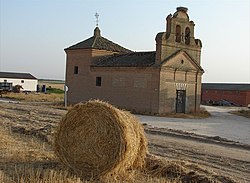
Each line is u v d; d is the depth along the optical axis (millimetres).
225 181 11086
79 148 10844
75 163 10875
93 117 10750
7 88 80438
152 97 38812
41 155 12602
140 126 11461
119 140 10414
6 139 15352
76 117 11016
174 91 39969
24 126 20234
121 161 10453
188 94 41594
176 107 40312
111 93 42750
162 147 17078
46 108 38375
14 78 91625
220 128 29266
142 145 11414
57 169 10805
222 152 16859
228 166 13977
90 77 45219
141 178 10617
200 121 34719
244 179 12008
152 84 38812
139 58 41719
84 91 45906
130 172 10969
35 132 17703
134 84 40469
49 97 60969
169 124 29516
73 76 47250
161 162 12070
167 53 39219
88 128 10828
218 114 46406
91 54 45250
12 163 11344
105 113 10656
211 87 88000
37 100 53844
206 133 24812
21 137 16703
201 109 46688
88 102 10898
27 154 12555
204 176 11062
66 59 48250
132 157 10820
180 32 40844
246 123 35969
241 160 15227
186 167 12211
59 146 11102
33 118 26297
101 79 43969
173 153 15820
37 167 10953
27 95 63938
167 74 39094
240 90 80625
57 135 11195
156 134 21766
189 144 18609
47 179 9461
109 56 46406
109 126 10586
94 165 10633
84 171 10719
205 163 14156
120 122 10508
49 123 23359
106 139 10562
